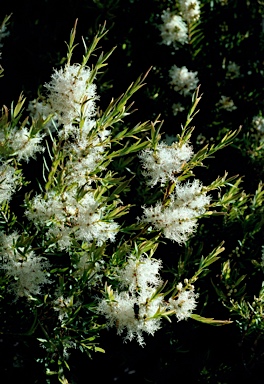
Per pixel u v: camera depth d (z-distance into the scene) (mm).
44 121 519
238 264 698
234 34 848
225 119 837
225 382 675
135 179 716
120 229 542
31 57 789
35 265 525
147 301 516
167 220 537
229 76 840
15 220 551
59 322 556
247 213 722
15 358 642
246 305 621
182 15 778
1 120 508
